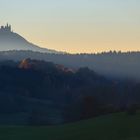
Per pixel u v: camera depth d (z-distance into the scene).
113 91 195.00
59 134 97.62
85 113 152.50
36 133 103.12
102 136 86.06
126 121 96.69
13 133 106.50
